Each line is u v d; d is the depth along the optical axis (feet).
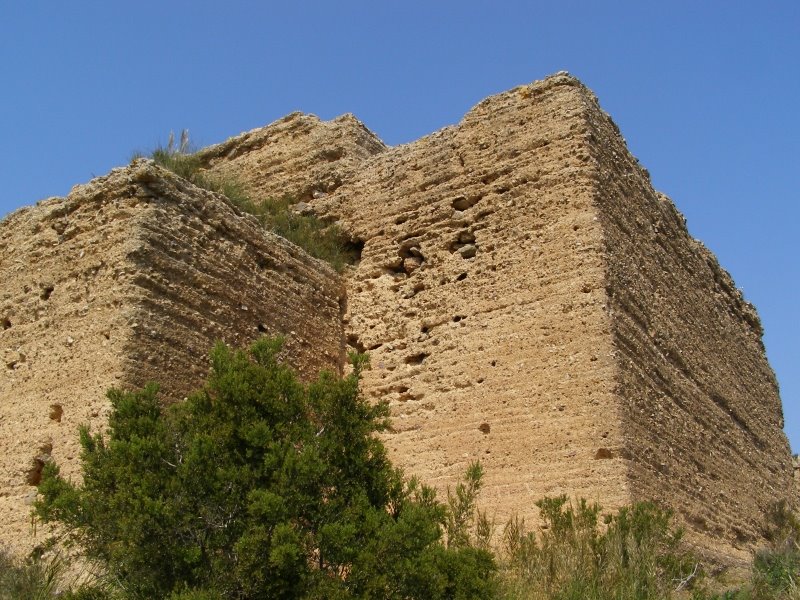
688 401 59.57
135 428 35.27
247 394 35.50
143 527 32.53
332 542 32.89
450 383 56.75
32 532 46.78
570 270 55.16
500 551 48.37
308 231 65.41
